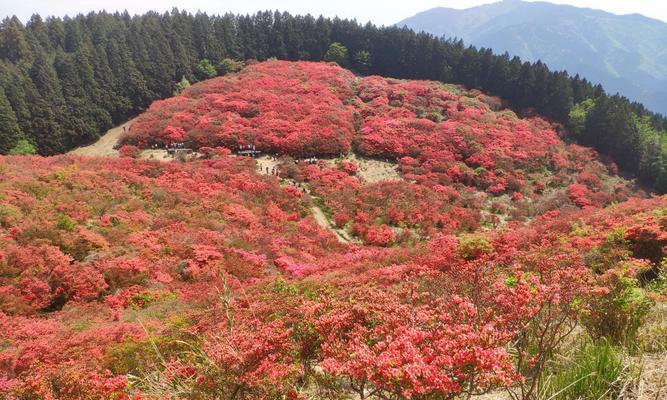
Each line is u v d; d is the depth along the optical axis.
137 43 62.38
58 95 50.41
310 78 59.44
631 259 10.76
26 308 14.23
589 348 4.56
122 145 45.28
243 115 48.25
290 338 4.53
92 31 69.25
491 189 38.97
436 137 45.34
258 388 3.93
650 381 3.98
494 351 2.96
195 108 49.50
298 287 13.76
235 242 21.88
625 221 15.52
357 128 47.97
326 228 29.62
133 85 57.69
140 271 17.12
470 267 6.65
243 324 5.69
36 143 47.41
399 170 41.22
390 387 3.01
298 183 36.00
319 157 42.69
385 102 54.22
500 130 48.97
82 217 20.83
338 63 74.00
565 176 43.72
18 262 15.94
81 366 7.95
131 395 5.35
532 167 43.78
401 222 30.92
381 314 4.29
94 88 53.75
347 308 4.63
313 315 4.72
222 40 71.44
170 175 32.12
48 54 65.69
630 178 48.50
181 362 5.81
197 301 13.95
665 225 12.82
